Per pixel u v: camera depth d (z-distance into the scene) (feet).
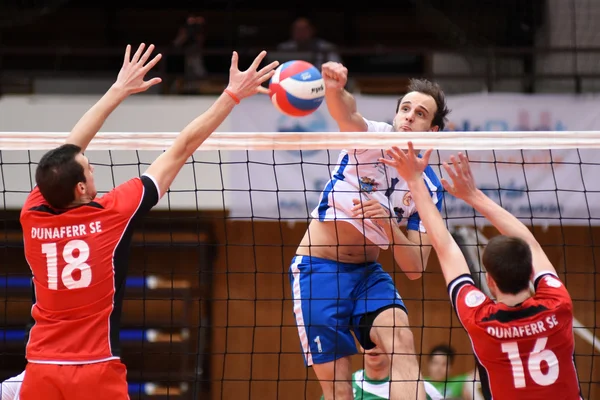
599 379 106.11
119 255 37.47
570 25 103.14
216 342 105.81
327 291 45.88
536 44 104.06
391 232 45.42
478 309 37.37
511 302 37.22
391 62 115.34
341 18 132.87
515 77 96.99
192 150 39.47
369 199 45.91
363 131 46.16
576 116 93.66
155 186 38.45
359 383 56.03
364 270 46.85
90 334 36.78
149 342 105.91
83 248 37.01
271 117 92.48
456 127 94.02
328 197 46.60
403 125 46.85
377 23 132.87
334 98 43.11
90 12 131.03
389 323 44.73
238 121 92.22
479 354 37.45
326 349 45.47
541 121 93.81
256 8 131.75
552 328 36.70
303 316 45.96
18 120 93.76
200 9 132.26
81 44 130.31
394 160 40.27
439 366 84.38
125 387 37.17
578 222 91.45
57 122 93.97
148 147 45.96
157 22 131.85
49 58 124.26
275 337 106.11
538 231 105.91
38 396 36.47
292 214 91.91
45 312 37.27
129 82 41.96
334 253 46.47
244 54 102.83
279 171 92.07
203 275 104.94
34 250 37.45
